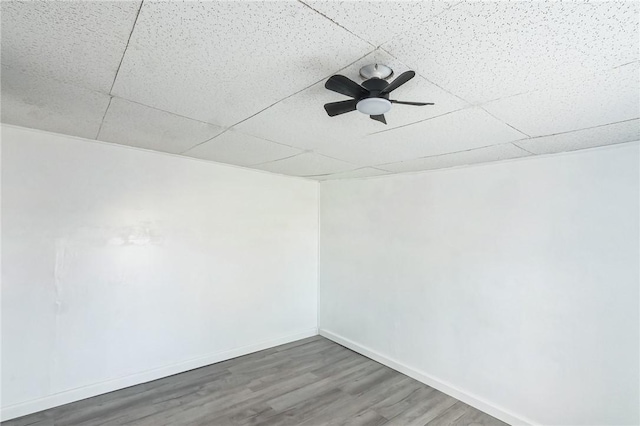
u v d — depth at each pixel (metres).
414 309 3.43
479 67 1.29
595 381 2.26
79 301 2.77
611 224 2.24
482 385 2.83
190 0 0.94
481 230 2.93
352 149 2.68
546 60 1.21
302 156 3.05
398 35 1.09
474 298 2.94
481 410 2.80
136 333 3.06
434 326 3.23
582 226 2.36
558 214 2.48
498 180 2.84
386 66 1.32
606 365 2.22
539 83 1.41
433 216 3.32
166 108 1.88
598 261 2.28
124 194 3.02
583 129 1.97
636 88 1.42
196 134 2.44
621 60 1.19
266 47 1.20
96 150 2.87
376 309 3.83
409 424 2.57
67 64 1.37
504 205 2.79
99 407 2.66
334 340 4.35
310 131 2.24
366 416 2.66
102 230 2.89
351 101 1.46
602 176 2.29
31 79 1.52
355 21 1.02
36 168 2.59
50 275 2.64
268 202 4.13
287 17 1.01
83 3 0.96
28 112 2.05
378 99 1.34
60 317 2.67
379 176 3.92
